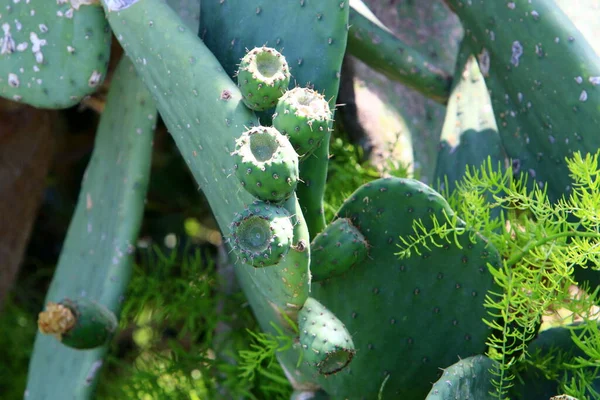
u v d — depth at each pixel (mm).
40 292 1946
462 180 1291
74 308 1170
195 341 1527
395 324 1109
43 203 2023
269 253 892
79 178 2051
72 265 1328
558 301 1066
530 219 1201
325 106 955
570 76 1112
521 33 1146
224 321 1454
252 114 981
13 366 1753
